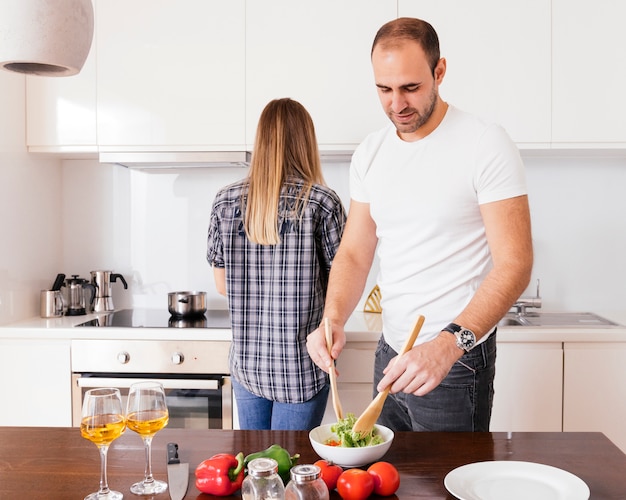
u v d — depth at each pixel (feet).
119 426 3.46
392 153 5.40
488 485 3.53
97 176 10.10
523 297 9.66
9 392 8.32
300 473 3.08
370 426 3.95
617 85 8.36
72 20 4.11
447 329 4.33
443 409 5.16
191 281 10.07
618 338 7.82
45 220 9.64
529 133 8.44
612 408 7.89
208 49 8.72
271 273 6.39
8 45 3.98
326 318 4.75
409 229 5.29
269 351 6.41
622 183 9.59
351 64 8.57
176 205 10.05
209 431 4.57
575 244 9.66
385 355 5.61
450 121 5.17
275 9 8.61
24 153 9.00
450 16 8.43
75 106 8.90
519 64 8.41
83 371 8.21
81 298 9.45
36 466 3.98
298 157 6.48
